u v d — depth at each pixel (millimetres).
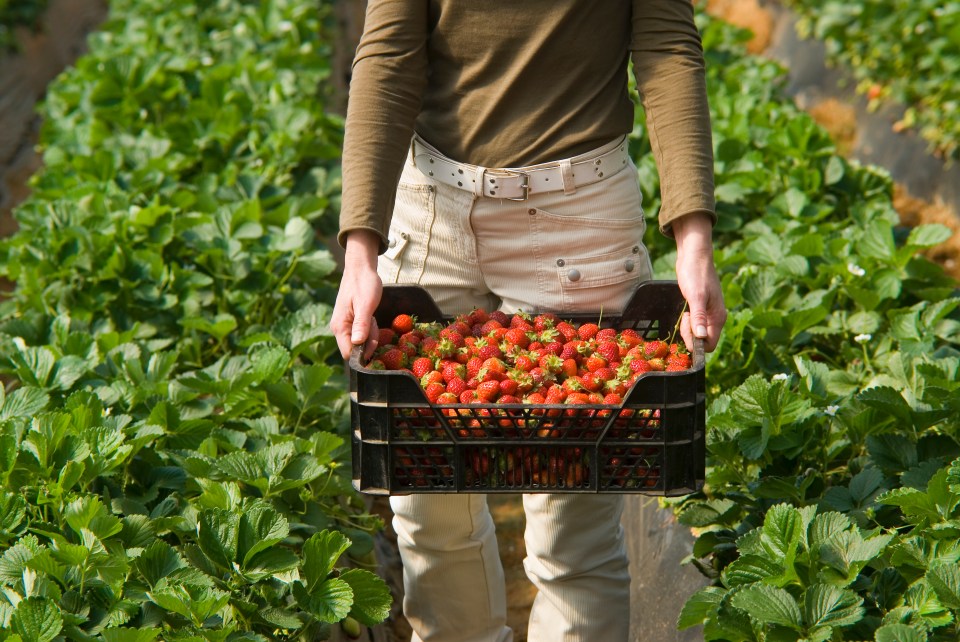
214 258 14648
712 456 10773
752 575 8156
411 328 8609
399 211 9117
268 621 8336
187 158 19359
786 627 7578
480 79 8445
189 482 10125
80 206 16250
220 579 8547
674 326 8852
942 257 20891
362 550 10984
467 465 7465
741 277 14102
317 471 9914
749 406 9859
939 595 7402
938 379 9984
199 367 13703
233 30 28125
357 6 47438
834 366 13070
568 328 8516
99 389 11125
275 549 8617
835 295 13180
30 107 35688
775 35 37125
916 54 25094
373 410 7336
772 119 21188
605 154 8609
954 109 22750
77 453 9266
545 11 8156
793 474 10203
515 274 8945
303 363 14023
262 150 19141
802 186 17156
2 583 8109
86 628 7980
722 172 17578
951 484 8234
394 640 11938
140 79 22109
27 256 15375
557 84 8406
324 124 21250
